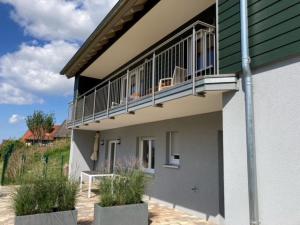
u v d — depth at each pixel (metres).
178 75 7.08
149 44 9.97
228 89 4.38
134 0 7.50
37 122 33.25
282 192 3.52
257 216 3.75
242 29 4.17
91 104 11.93
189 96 5.01
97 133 13.52
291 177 3.43
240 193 4.07
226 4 4.67
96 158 13.23
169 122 8.05
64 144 24.31
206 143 6.53
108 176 6.05
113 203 5.30
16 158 14.06
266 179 3.73
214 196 6.12
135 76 10.84
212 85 4.47
